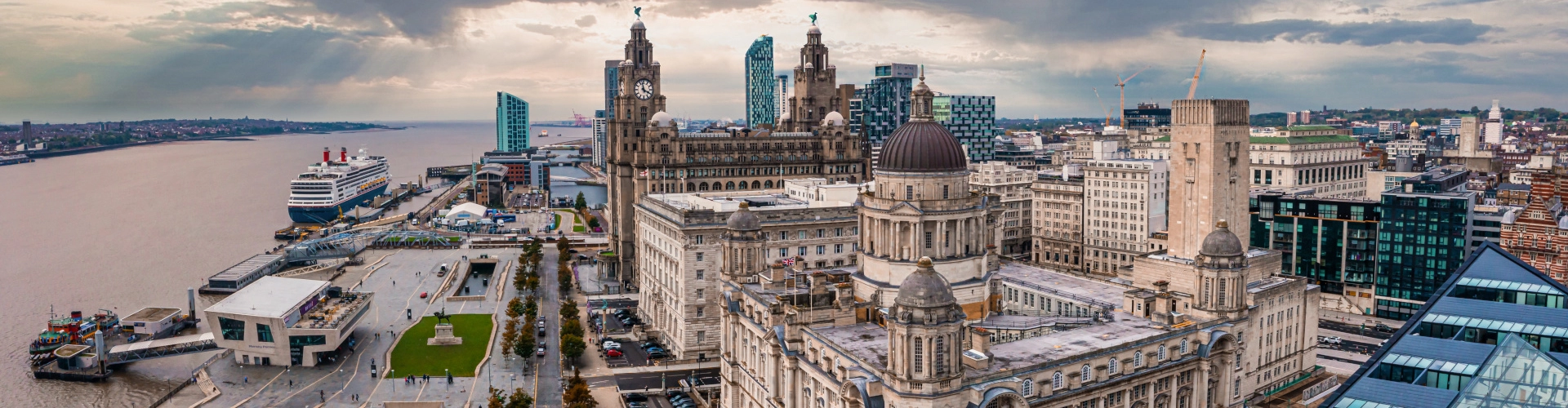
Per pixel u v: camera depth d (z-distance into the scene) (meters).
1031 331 156.75
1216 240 164.38
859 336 150.00
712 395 193.62
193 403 197.25
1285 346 197.00
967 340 154.50
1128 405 147.25
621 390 198.12
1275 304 191.50
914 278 125.06
